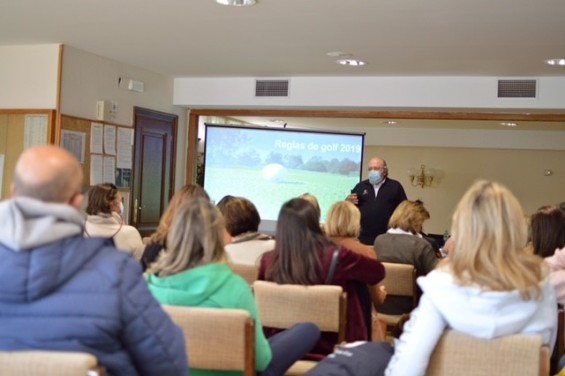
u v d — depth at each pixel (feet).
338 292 8.77
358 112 24.14
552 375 9.24
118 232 13.92
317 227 9.62
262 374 7.89
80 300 4.76
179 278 7.10
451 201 38.34
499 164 37.60
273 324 9.06
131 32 18.02
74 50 20.48
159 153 25.26
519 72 20.99
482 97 21.99
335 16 15.39
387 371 6.37
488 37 16.70
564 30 15.70
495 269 5.88
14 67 20.57
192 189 10.50
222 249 7.39
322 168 26.66
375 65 20.95
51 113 19.85
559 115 22.35
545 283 6.19
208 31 17.52
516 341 5.87
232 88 24.95
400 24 15.84
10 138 20.51
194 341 6.89
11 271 4.61
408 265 13.19
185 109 26.66
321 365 7.68
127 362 4.99
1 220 4.63
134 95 23.49
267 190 26.58
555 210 10.70
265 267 9.71
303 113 24.93
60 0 15.08
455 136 38.06
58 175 4.89
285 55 20.20
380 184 21.58
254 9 15.12
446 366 6.05
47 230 4.67
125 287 4.86
